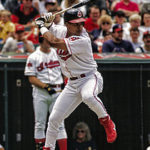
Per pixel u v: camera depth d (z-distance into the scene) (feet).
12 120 99.30
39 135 95.04
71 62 70.64
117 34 111.96
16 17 134.82
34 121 99.76
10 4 142.10
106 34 122.52
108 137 71.00
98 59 100.01
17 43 114.21
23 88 99.30
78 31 69.97
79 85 71.51
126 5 143.43
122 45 112.98
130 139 101.35
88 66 71.20
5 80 98.84
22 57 100.58
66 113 73.00
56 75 95.40
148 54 105.81
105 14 135.74
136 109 101.04
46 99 94.79
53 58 95.40
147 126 101.14
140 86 100.89
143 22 131.75
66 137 92.48
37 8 141.59
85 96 69.26
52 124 73.31
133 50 113.91
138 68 100.42
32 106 99.66
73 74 71.26
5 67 98.63
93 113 100.32
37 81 94.32
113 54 105.09
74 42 68.33
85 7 140.05
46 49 95.20
